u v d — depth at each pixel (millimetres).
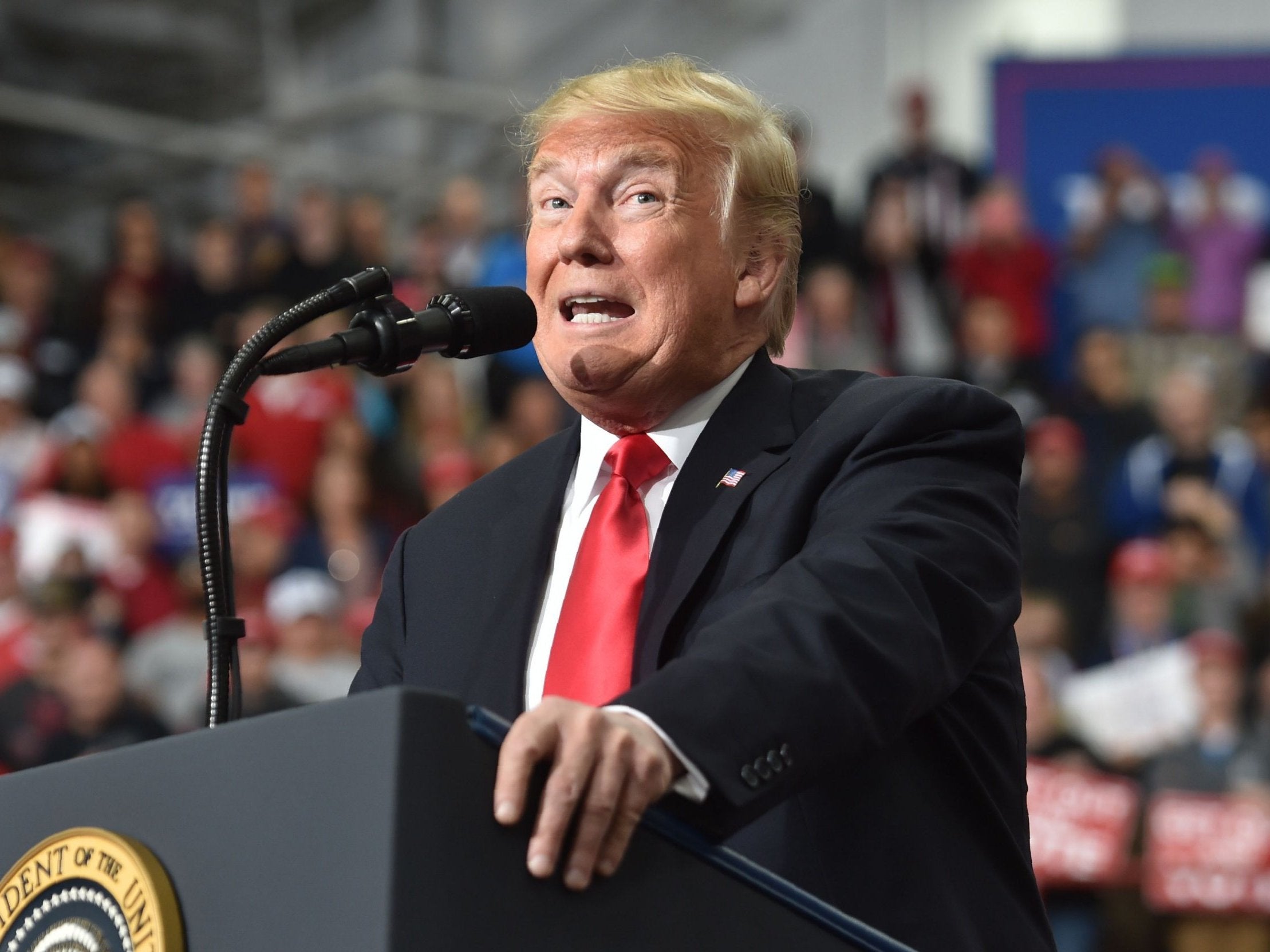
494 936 1350
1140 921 9023
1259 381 13078
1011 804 2256
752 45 15148
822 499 2230
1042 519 11273
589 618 2275
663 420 2535
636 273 2457
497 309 2211
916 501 2117
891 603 1870
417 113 14398
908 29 15203
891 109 15133
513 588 2393
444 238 13000
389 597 2582
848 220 13227
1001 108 14336
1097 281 13703
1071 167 14242
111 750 1569
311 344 2133
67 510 10727
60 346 12320
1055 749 9352
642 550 2350
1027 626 10523
